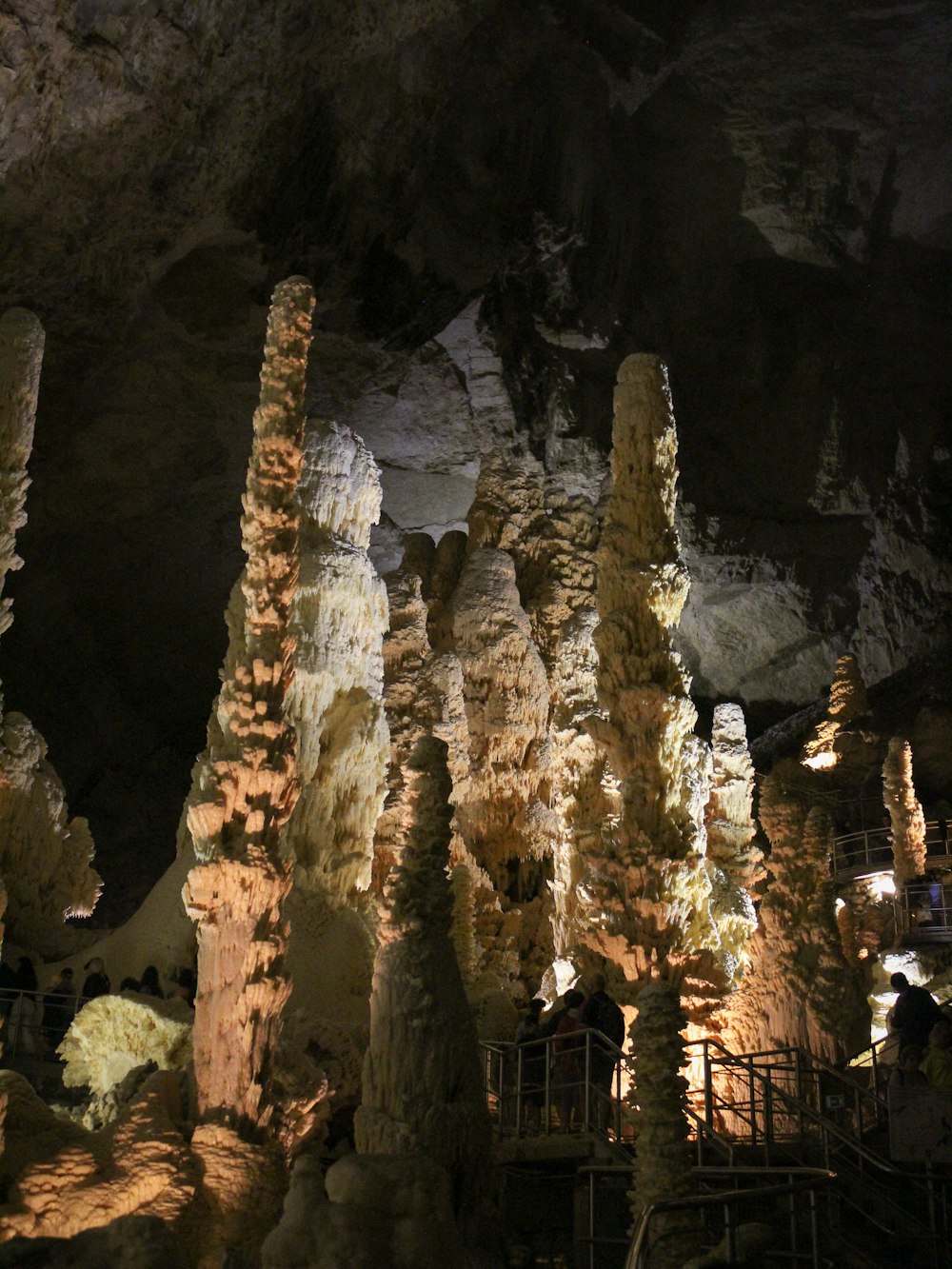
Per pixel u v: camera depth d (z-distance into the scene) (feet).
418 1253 13.58
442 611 53.57
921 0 79.51
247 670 24.26
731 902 34.35
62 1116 26.84
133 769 82.84
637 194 83.30
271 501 25.11
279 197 61.62
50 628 76.95
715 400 87.76
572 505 60.39
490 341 73.61
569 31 72.54
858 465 87.04
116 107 50.03
